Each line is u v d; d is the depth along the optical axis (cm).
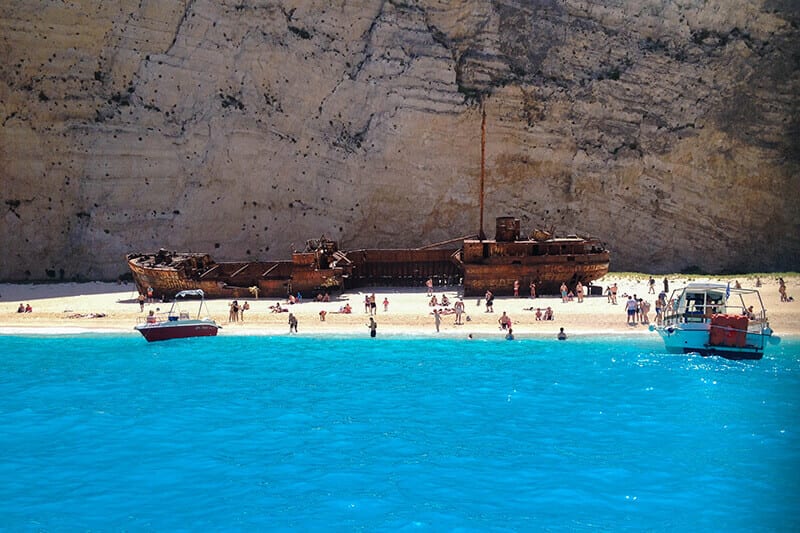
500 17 6291
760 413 2531
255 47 6194
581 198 6191
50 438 2336
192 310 4531
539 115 6228
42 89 5991
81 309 4641
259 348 3644
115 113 6044
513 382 2961
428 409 2612
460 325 4094
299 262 4925
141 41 6103
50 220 5959
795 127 6172
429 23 6334
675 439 2289
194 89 6147
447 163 6172
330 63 6262
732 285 5091
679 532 1708
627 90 6234
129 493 1927
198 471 2069
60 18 5991
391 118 6147
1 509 1844
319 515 1798
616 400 2706
